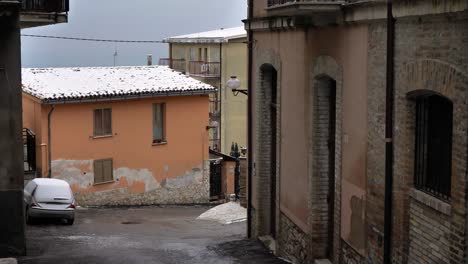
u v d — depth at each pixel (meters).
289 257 13.80
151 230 20.75
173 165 31.19
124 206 29.56
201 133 31.97
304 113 12.73
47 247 16.06
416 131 8.75
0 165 13.12
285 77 13.91
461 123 7.43
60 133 27.78
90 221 23.50
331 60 11.31
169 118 30.91
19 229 13.39
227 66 51.50
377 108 9.58
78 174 28.38
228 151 51.69
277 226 14.65
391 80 9.02
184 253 14.87
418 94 8.55
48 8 13.35
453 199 7.67
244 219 22.08
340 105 11.03
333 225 12.03
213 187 32.69
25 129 27.81
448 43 7.66
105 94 28.39
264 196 16.12
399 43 8.83
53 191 21.59
